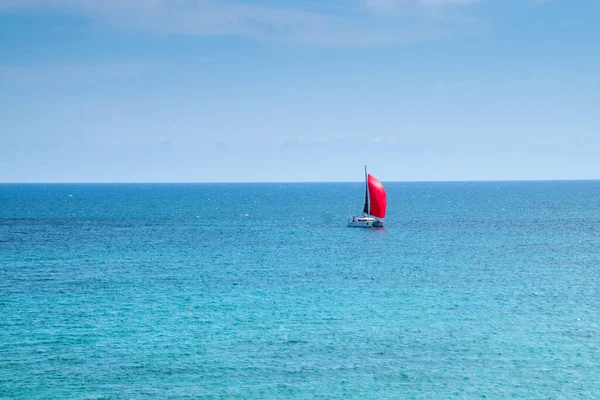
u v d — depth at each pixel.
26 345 42.06
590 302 53.84
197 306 52.69
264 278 65.62
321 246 92.38
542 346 41.91
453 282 63.19
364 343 42.72
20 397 33.91
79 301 54.34
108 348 41.59
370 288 60.06
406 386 35.62
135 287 60.47
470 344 42.44
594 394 34.50
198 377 36.81
